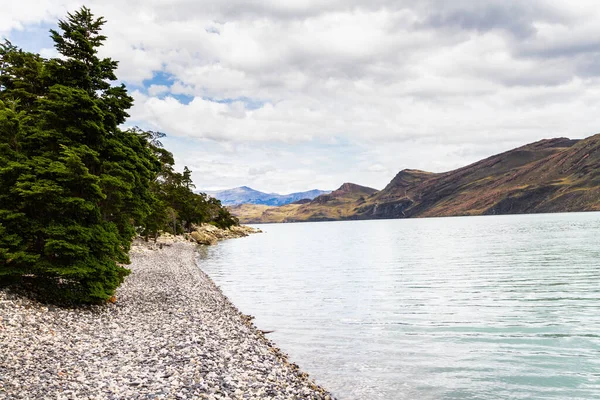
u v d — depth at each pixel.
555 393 14.66
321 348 20.22
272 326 24.91
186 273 46.38
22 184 19.14
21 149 21.73
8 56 35.19
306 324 25.38
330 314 28.23
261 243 131.88
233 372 14.02
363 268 56.88
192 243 113.19
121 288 31.03
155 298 28.64
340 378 16.08
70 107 22.27
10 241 19.66
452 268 53.56
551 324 24.36
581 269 47.88
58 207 20.50
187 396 11.27
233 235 181.00
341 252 87.94
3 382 11.05
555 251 69.19
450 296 34.38
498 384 15.48
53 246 19.89
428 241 113.75
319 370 16.98
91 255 22.14
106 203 26.28
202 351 16.16
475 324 24.75
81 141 23.53
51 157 21.75
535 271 47.78
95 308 22.45
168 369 13.41
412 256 72.19
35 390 10.75
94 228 22.25
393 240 127.62
